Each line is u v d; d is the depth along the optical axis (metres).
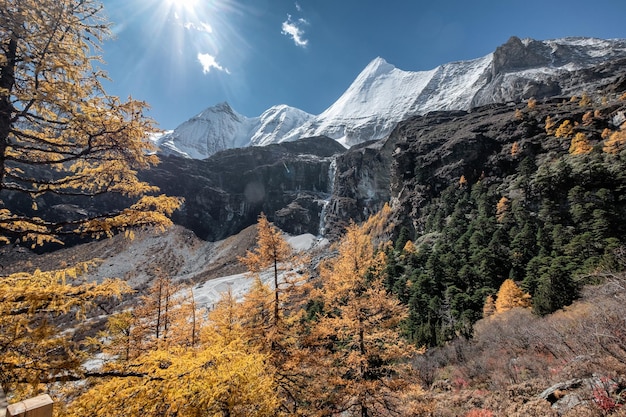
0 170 5.88
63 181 6.94
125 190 7.80
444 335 26.14
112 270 88.56
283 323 12.66
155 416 4.14
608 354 8.66
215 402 4.45
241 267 93.19
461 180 70.56
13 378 3.78
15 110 5.83
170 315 16.69
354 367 12.46
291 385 11.66
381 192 115.25
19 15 5.46
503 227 48.19
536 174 55.41
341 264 15.10
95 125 6.14
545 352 13.46
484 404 11.00
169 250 106.38
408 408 11.59
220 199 152.62
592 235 37.38
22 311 4.03
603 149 53.78
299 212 139.62
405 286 40.59
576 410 7.23
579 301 20.83
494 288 36.38
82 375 4.26
